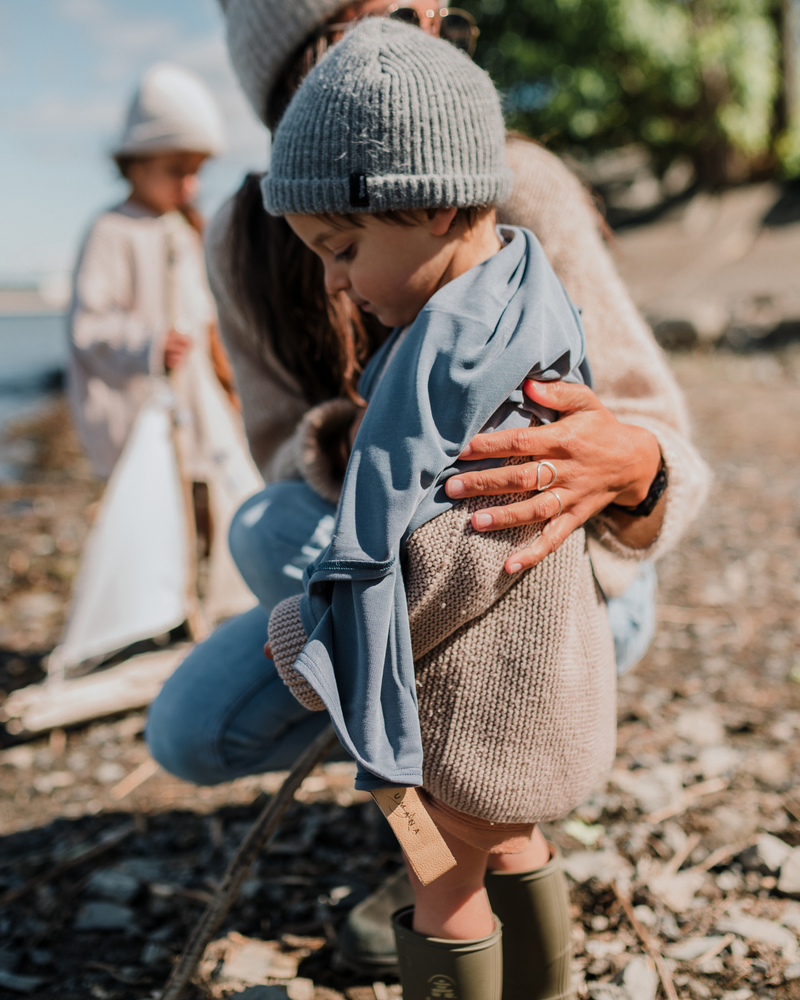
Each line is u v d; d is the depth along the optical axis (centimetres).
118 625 307
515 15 1550
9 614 418
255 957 184
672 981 167
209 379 340
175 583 312
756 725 262
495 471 118
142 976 183
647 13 1513
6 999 180
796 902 189
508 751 123
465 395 117
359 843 224
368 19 129
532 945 146
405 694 115
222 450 334
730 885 194
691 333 1034
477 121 123
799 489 520
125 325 330
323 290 168
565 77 1545
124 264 339
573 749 127
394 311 131
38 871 224
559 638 123
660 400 158
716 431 678
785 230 1528
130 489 308
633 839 211
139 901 209
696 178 1795
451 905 130
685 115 1719
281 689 169
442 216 122
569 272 158
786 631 332
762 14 1661
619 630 171
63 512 622
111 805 254
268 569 163
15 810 255
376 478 115
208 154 345
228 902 150
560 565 124
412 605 117
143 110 333
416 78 118
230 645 173
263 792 253
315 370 178
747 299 1127
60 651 320
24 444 911
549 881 147
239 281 174
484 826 127
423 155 118
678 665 311
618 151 2136
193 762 171
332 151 119
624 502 139
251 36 163
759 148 1741
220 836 232
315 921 196
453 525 117
